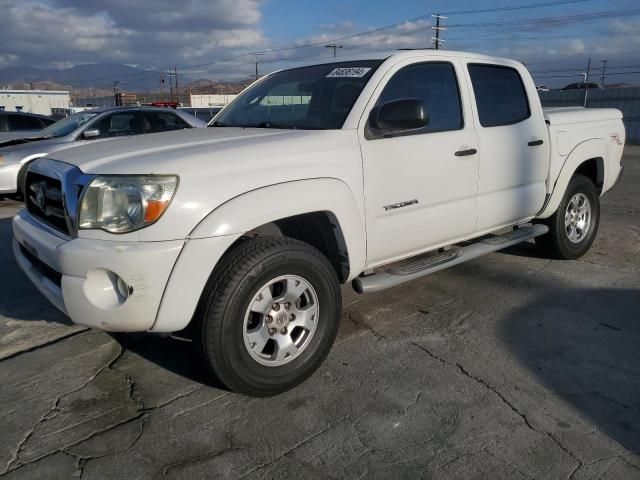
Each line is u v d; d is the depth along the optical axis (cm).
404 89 360
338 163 313
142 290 257
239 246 282
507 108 436
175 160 269
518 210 445
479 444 256
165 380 317
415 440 260
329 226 319
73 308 268
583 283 466
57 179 289
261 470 241
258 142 301
